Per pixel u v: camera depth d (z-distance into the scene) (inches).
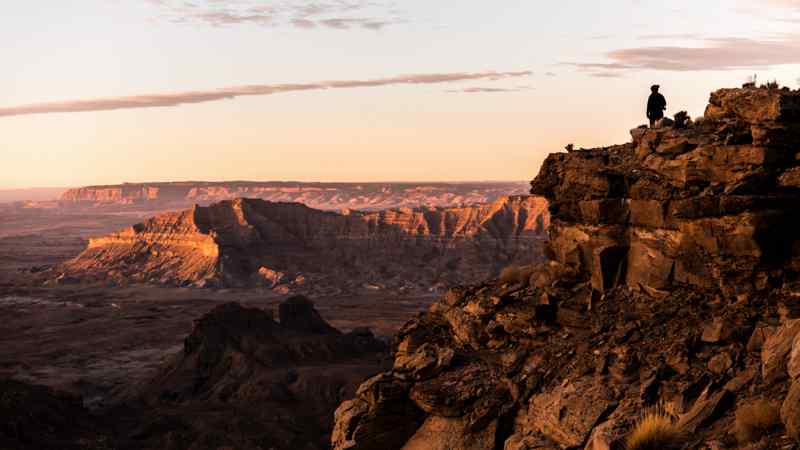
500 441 697.0
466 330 853.2
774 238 684.1
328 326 4977.9
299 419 3105.3
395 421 771.4
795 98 697.0
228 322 4411.9
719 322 654.5
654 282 745.6
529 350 784.3
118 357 4943.4
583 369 685.9
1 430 2551.7
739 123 738.2
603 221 808.3
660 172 770.2
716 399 574.9
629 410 615.8
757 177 696.4
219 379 3863.2
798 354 541.0
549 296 813.9
